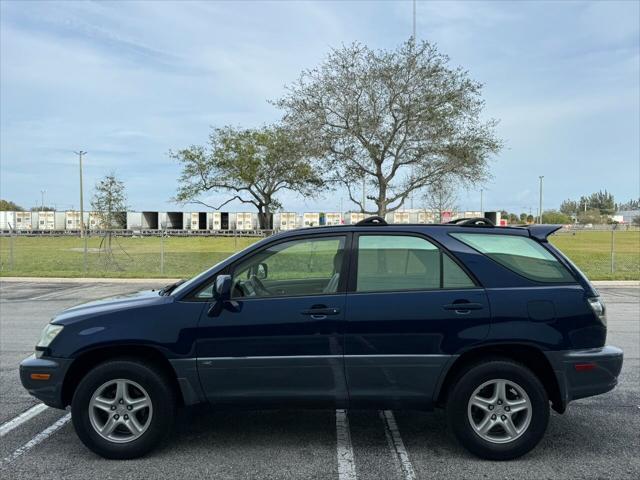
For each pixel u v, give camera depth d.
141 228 55.19
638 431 4.53
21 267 21.31
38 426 4.69
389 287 4.04
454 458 4.02
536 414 3.90
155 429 3.97
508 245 4.16
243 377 3.95
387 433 4.52
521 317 3.92
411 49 19.53
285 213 57.72
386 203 21.20
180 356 3.94
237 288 4.12
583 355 3.95
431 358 3.91
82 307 4.35
